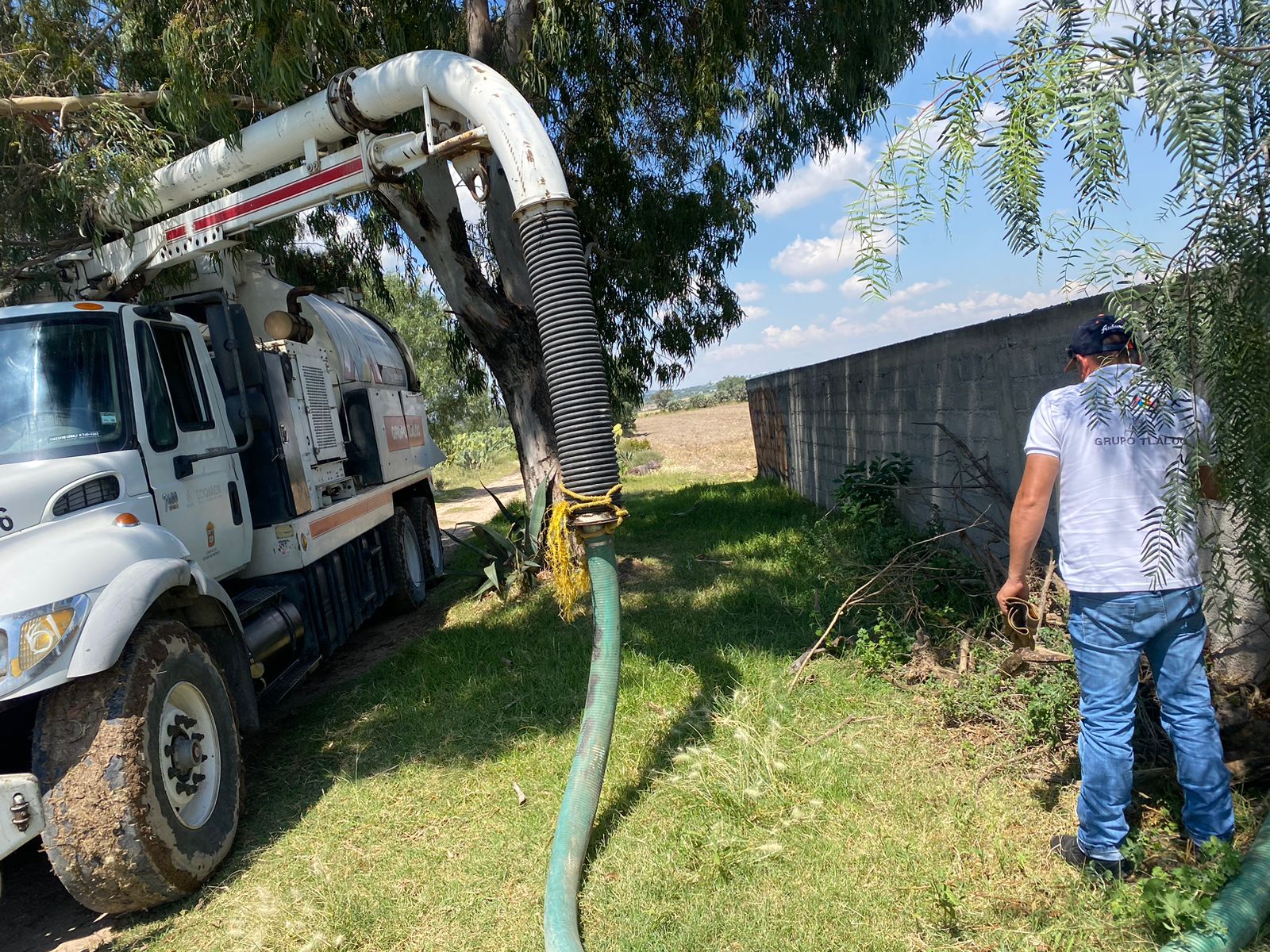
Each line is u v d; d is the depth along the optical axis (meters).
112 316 4.29
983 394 5.72
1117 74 1.59
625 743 4.27
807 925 2.83
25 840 3.07
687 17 7.76
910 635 4.80
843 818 3.40
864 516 7.53
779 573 7.23
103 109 5.16
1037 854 3.06
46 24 5.89
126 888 3.21
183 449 4.56
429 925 3.09
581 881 3.19
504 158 3.81
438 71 4.34
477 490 21.70
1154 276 1.93
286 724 5.39
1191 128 1.47
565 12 6.86
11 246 6.07
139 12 5.91
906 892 2.94
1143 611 2.72
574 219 3.66
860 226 1.86
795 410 12.35
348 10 6.43
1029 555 3.02
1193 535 2.47
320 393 6.46
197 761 3.63
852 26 7.12
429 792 4.12
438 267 7.67
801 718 4.30
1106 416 2.44
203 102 5.16
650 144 10.02
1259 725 3.35
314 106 4.93
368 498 7.09
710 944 2.78
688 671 5.08
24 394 3.98
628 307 10.55
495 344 8.01
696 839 3.35
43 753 3.19
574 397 3.54
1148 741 3.53
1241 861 2.63
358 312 8.89
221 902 3.40
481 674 5.71
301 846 3.73
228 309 5.26
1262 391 2.02
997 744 3.83
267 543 5.43
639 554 8.83
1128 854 2.81
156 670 3.44
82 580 3.30
